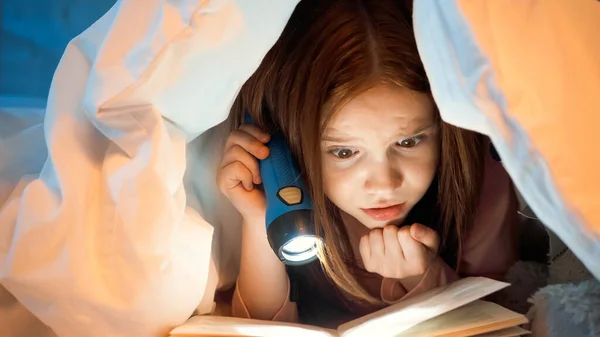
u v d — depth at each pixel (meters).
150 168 0.68
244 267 0.98
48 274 0.69
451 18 0.58
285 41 0.89
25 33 1.30
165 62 0.66
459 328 0.72
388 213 0.89
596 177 0.54
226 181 0.91
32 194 0.71
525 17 0.60
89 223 0.70
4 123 0.94
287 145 0.91
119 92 0.67
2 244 0.72
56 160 0.71
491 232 0.97
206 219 0.96
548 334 0.76
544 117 0.56
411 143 0.85
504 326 0.73
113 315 0.71
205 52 0.66
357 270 1.03
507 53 0.57
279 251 0.79
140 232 0.69
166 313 0.74
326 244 0.92
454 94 0.60
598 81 0.59
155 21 0.66
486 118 0.57
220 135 0.98
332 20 0.85
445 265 0.96
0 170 0.87
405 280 0.97
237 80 0.71
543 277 0.94
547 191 0.55
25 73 1.30
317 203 0.85
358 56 0.82
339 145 0.83
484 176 0.96
